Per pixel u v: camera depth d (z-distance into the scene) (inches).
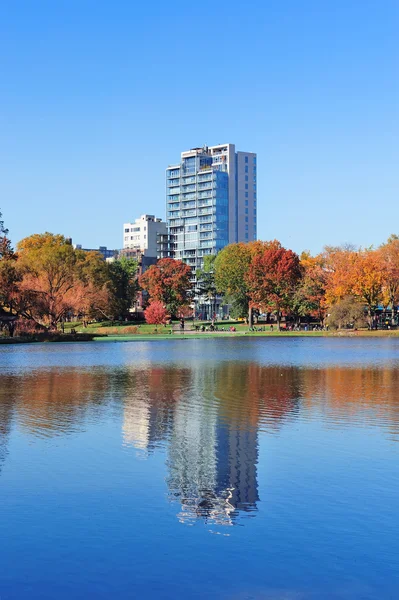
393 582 660.7
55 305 5846.5
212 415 1508.4
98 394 1904.5
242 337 6072.8
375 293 6510.8
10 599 633.0
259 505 863.1
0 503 874.8
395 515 824.9
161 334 6515.8
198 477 989.8
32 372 2642.7
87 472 1016.2
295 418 1464.1
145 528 789.2
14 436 1275.8
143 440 1238.9
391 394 1876.2
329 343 5007.4
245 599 632.4
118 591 646.5
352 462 1070.4
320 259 7381.9
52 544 745.0
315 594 639.8
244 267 7514.8
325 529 783.1
